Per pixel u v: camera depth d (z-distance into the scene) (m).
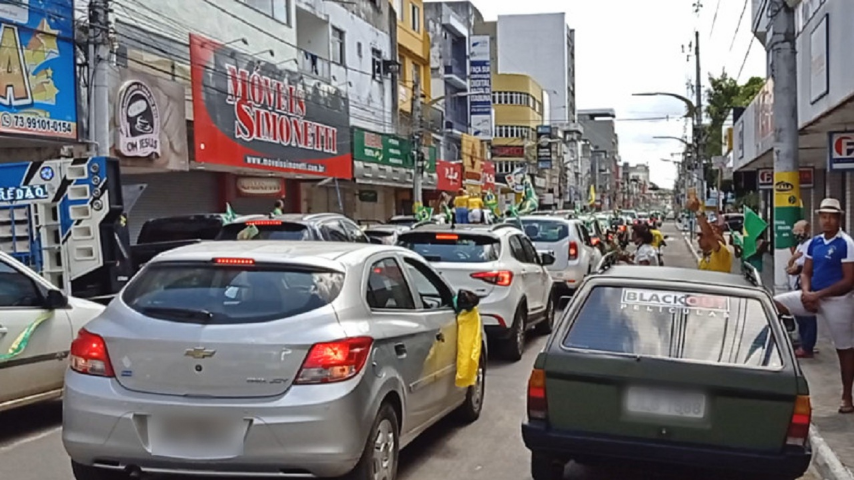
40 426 8.55
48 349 8.30
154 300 5.67
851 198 24.42
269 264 5.79
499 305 11.38
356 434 5.34
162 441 5.29
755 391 5.42
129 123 18.45
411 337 6.46
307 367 5.28
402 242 11.96
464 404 8.39
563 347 5.86
